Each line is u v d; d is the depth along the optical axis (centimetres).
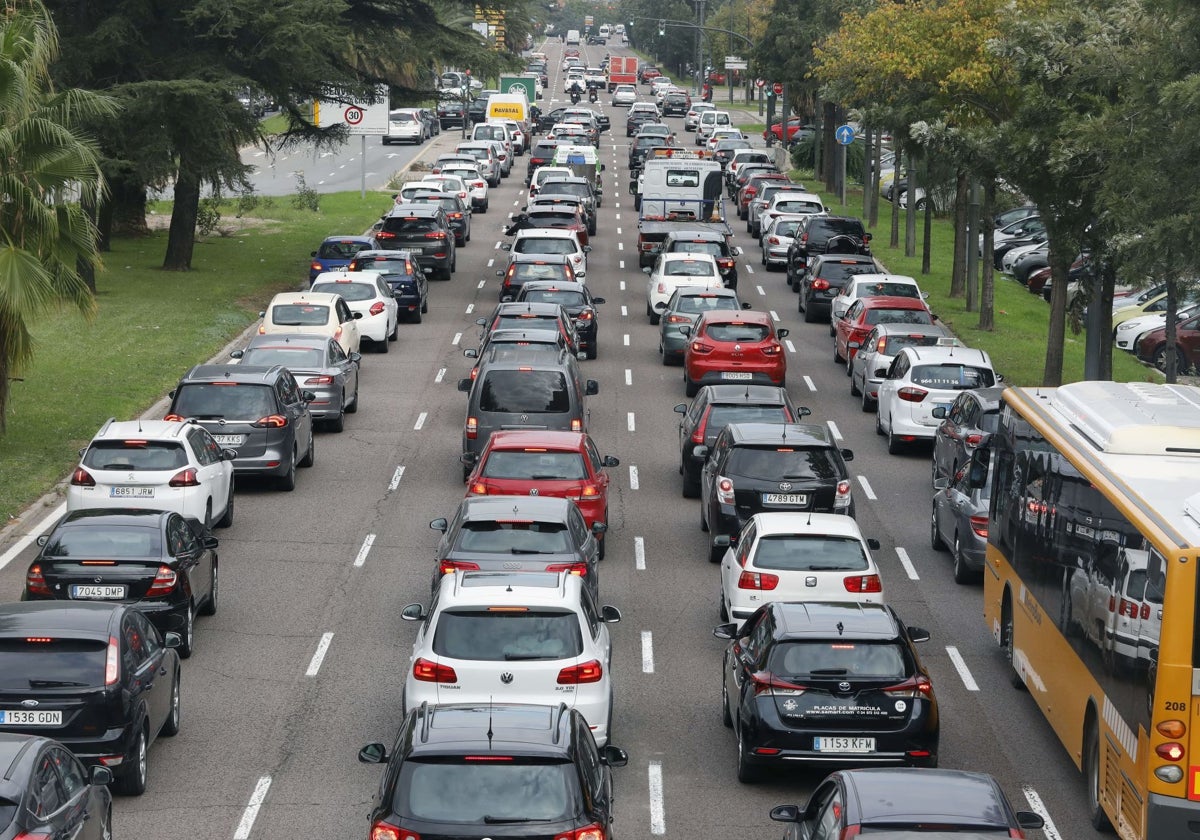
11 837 2058
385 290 8531
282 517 5306
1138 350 8881
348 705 3594
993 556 4138
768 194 13800
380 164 18512
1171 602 2528
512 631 2997
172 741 3347
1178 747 2531
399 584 4578
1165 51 4844
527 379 5519
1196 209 4575
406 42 10631
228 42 9625
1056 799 3102
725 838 2869
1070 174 6138
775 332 7556
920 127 6550
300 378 6425
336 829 2881
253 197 13362
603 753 2534
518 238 9688
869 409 7238
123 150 8956
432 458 6194
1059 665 3278
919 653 4100
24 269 5447
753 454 4744
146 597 3712
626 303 10175
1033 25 6050
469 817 2148
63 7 9419
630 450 6444
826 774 3212
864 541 3981
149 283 9650
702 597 4528
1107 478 2984
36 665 2870
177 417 5453
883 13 10350
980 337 8862
